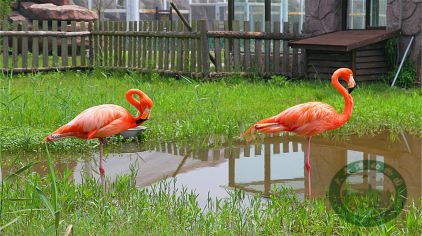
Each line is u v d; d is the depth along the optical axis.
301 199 7.73
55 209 5.98
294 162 9.62
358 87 15.52
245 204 7.54
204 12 32.53
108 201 7.44
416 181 8.51
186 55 18.19
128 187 7.83
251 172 9.11
